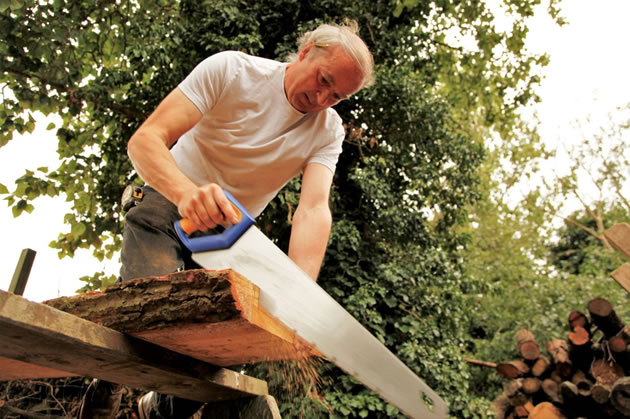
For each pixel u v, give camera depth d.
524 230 11.56
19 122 4.75
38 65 4.70
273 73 1.76
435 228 6.57
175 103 1.54
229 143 1.76
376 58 6.07
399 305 5.48
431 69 7.04
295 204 5.14
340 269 5.39
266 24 5.86
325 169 1.91
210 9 5.59
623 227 3.53
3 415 3.60
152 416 1.98
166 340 1.20
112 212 5.57
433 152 6.20
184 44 5.67
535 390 5.40
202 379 1.44
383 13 6.11
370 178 5.66
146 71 5.46
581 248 13.12
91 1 5.11
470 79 7.60
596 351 5.10
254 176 1.84
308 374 1.86
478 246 10.55
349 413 4.65
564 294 8.48
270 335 1.17
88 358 1.14
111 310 1.12
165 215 1.69
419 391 1.44
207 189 1.19
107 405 1.84
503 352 8.23
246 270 1.19
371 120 5.95
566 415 5.09
